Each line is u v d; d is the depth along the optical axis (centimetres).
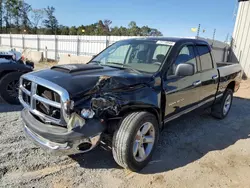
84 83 245
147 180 272
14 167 280
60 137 230
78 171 282
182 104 358
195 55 388
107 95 248
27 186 248
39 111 260
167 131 431
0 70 511
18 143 340
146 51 358
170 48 342
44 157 307
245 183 279
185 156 337
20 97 301
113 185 259
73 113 226
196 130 447
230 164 321
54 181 260
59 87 232
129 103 264
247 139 416
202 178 283
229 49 1316
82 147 244
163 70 317
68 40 1823
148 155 297
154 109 297
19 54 593
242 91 899
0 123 415
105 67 328
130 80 276
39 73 276
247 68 1262
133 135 263
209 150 362
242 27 1257
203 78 402
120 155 264
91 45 1655
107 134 271
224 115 529
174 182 271
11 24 5616
